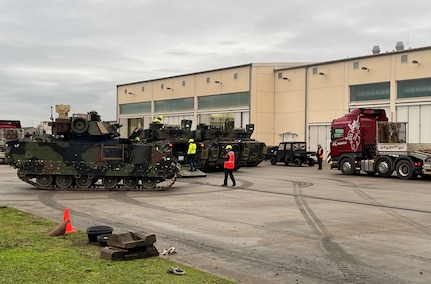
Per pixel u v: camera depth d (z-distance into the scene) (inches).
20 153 733.9
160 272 264.1
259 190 772.0
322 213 522.9
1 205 552.1
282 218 486.3
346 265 300.5
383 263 306.2
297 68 1806.1
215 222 457.7
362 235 398.0
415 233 408.2
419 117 1423.5
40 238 350.9
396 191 761.0
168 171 762.2
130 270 265.0
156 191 750.5
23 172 733.3
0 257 287.3
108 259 287.7
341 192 743.1
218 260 311.1
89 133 754.8
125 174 747.4
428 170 959.0
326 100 1705.2
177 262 297.3
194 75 2114.9
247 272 283.3
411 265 301.7
